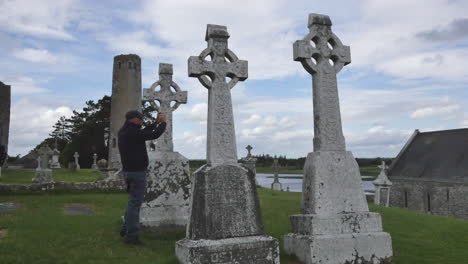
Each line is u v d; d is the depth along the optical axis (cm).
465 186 4238
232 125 781
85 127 6838
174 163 1104
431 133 5472
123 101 3862
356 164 873
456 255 930
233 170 741
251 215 732
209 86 786
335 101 900
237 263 684
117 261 748
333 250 778
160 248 848
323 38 914
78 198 1736
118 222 1090
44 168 2614
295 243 817
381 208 1616
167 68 1170
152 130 868
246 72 810
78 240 875
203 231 696
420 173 4928
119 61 3919
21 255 745
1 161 1114
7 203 1560
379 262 814
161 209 1065
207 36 815
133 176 863
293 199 1828
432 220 1377
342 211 830
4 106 4344
